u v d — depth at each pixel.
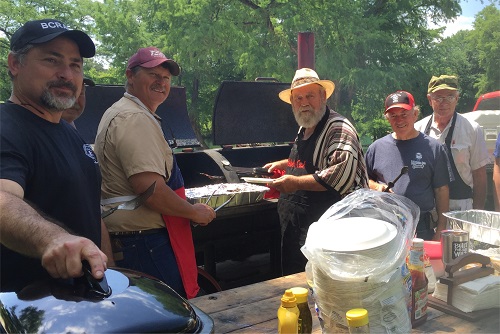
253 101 4.59
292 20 16.62
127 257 2.37
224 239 3.24
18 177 1.45
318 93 2.93
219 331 1.55
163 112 4.50
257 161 4.64
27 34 1.67
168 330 1.01
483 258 1.63
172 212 2.33
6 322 1.01
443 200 3.16
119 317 0.98
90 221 1.77
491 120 4.42
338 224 1.34
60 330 0.93
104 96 3.97
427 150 3.17
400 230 1.36
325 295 1.25
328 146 2.88
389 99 3.25
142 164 2.22
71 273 1.04
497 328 1.47
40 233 1.11
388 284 1.22
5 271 1.43
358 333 1.13
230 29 17.48
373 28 17.09
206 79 22.66
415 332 1.46
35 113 1.68
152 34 21.05
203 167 4.03
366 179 2.93
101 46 20.80
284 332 1.25
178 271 2.41
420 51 20.06
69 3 19.91
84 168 1.80
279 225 3.52
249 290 1.92
